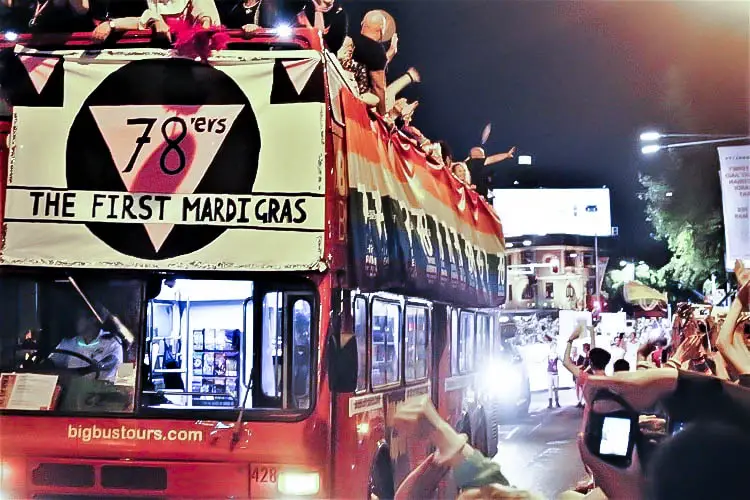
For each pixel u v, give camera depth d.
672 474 3.04
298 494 6.79
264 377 6.97
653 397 3.86
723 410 3.27
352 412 7.37
